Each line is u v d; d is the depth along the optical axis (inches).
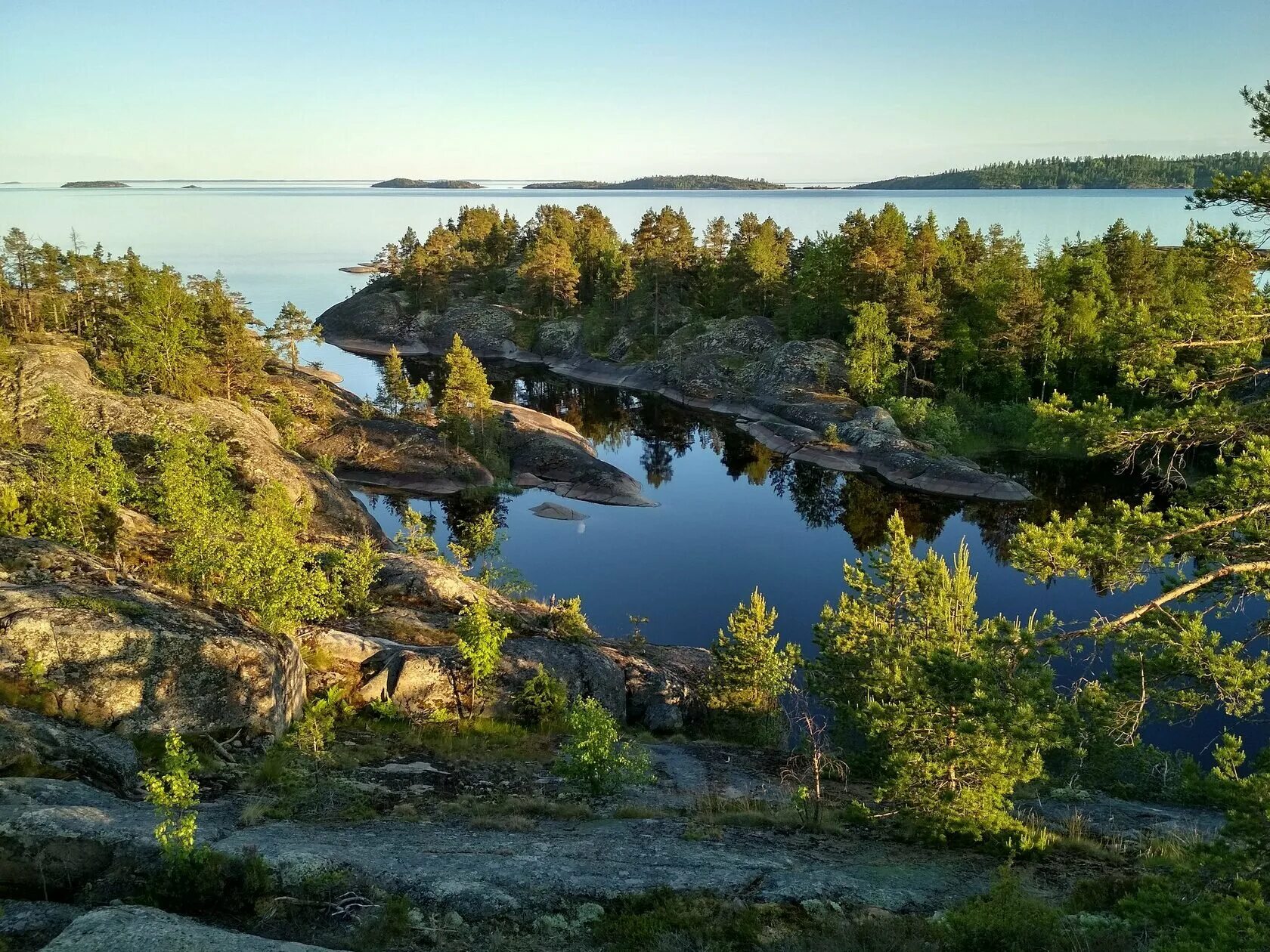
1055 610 1624.0
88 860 465.1
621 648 1342.3
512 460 2736.2
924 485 2559.1
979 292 3228.3
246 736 770.8
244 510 1449.3
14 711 637.3
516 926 461.4
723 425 3410.4
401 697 994.7
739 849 616.1
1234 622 1366.9
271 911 451.5
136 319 2500.0
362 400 3102.9
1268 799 391.9
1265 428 547.5
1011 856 589.9
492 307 5083.7
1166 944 351.3
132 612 768.9
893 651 889.5
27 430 1776.6
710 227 5128.0
